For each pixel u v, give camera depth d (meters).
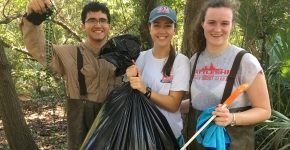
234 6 2.21
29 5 2.29
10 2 8.16
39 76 6.55
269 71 3.54
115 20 6.99
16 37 7.66
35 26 2.41
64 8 7.78
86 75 2.67
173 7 6.87
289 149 3.33
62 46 2.73
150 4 6.48
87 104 2.66
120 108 2.29
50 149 5.79
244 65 2.12
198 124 2.14
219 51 2.23
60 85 5.07
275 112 3.08
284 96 3.70
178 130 2.50
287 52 3.47
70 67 2.68
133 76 2.32
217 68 2.21
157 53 2.47
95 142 2.19
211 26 2.15
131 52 2.35
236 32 4.22
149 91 2.34
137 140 2.18
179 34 6.82
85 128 2.68
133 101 2.31
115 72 2.48
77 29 7.67
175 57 2.42
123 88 2.43
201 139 2.13
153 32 2.42
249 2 3.63
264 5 3.64
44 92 6.65
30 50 2.50
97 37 2.72
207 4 2.24
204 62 2.30
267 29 3.65
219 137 2.06
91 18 2.72
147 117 2.27
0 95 4.48
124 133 2.20
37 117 7.59
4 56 4.43
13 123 4.57
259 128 3.49
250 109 2.11
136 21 6.91
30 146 4.73
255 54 3.85
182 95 2.41
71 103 2.70
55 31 6.89
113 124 2.23
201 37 2.40
